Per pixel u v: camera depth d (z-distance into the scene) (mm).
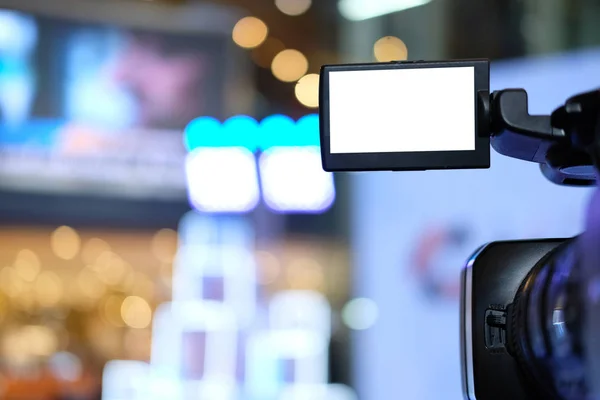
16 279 6172
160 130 5512
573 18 4289
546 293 744
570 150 742
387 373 4664
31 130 5340
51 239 6223
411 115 815
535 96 3916
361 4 5512
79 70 5340
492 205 4176
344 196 5672
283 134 5797
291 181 5809
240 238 6000
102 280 6344
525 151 801
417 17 5062
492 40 4562
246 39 6324
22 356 5773
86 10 5281
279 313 6098
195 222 5906
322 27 6387
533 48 4387
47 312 6113
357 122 821
